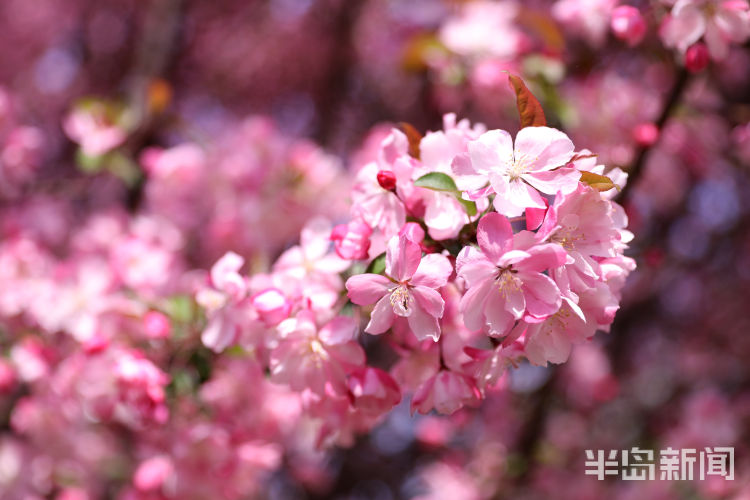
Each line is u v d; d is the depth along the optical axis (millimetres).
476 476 3875
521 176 1438
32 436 3311
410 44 3252
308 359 1711
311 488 4641
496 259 1380
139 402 2127
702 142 3027
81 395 2592
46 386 3035
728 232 5324
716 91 3025
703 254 5395
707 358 5590
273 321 1769
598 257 1542
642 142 2332
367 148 3627
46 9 7441
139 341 2479
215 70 7152
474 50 3137
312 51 7086
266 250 3633
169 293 3227
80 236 4090
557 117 2863
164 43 4191
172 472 2508
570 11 2803
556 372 3674
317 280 1848
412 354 1773
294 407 2730
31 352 2910
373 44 6594
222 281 2012
